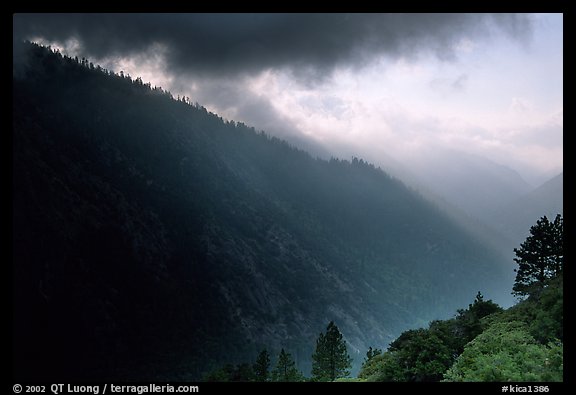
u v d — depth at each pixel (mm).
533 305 29906
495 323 31000
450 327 32500
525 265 38438
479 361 23469
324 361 73750
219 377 71000
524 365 21266
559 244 36594
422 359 27797
